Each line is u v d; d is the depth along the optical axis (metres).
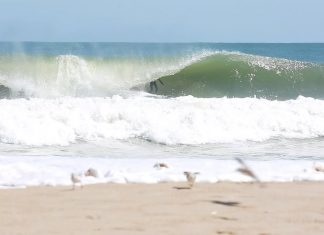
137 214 23.14
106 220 22.06
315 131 57.69
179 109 60.09
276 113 60.69
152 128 54.38
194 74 95.75
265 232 20.50
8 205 24.72
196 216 22.89
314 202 25.94
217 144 51.78
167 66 97.31
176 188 29.16
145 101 64.31
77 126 54.00
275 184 30.84
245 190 28.80
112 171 33.81
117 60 95.19
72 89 87.50
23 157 41.19
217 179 32.00
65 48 178.38
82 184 30.12
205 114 58.84
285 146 51.38
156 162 39.09
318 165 37.00
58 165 37.41
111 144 50.62
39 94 84.88
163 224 21.53
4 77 87.06
